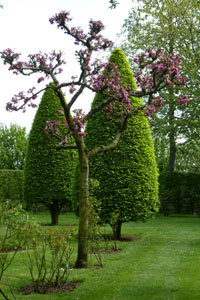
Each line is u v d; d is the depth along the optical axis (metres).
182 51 17.23
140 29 20.94
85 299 4.84
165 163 28.83
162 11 19.44
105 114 11.01
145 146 11.05
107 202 10.52
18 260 7.29
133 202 10.55
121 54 11.55
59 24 6.63
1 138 38.88
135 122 11.04
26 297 4.93
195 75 15.84
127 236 11.41
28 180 15.22
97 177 10.68
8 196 20.92
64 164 15.00
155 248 8.89
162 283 5.50
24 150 38.62
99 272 6.36
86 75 6.71
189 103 16.20
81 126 6.43
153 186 11.10
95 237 7.57
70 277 6.02
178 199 20.12
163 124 18.77
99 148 7.16
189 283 5.48
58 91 6.57
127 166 10.69
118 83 6.99
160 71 6.85
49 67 6.67
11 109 6.68
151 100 7.18
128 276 6.02
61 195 14.80
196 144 20.11
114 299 4.78
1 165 38.19
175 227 13.87
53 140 15.07
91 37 6.77
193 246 9.12
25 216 5.37
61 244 5.55
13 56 6.43
